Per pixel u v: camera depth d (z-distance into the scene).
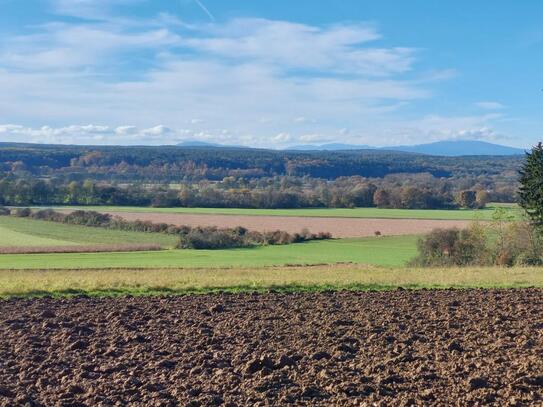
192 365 13.08
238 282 26.86
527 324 17.25
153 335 16.03
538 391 11.16
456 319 18.05
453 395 11.00
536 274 32.16
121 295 23.61
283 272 35.44
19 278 30.70
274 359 13.29
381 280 28.36
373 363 13.15
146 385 11.45
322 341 15.27
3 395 11.10
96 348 14.47
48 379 12.05
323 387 11.51
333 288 25.84
